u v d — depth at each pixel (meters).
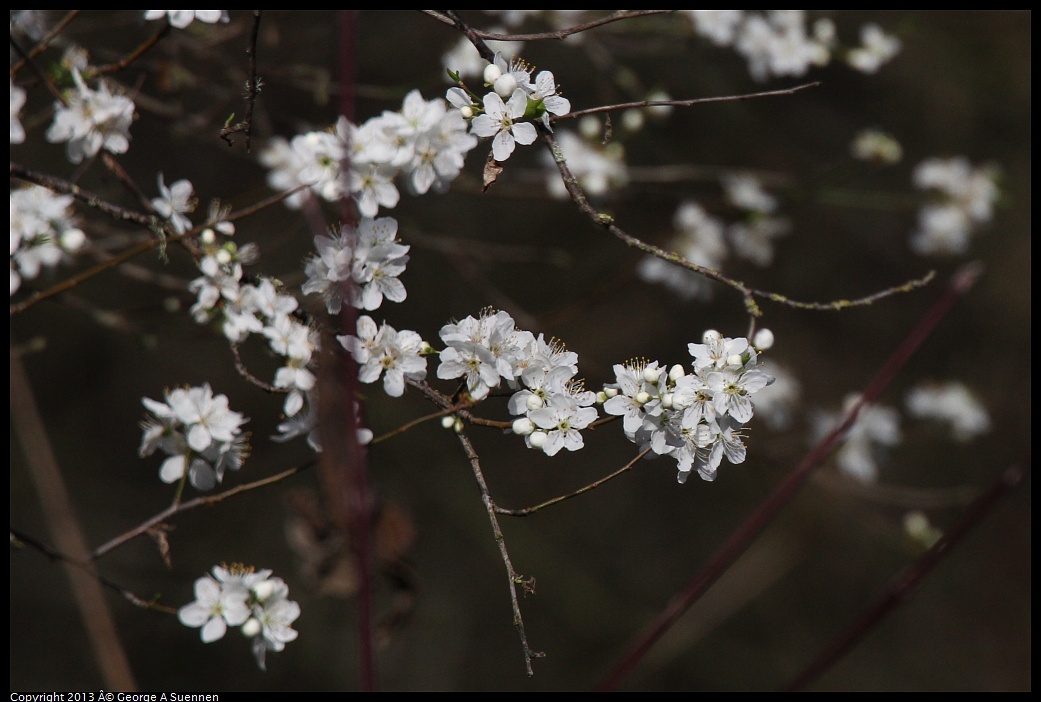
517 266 5.36
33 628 4.86
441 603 5.51
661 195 4.41
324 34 4.34
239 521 5.18
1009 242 6.21
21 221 2.08
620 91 5.02
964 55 6.13
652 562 5.87
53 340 5.18
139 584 5.01
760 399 3.65
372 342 1.86
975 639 6.09
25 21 2.70
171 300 2.96
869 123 5.88
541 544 5.77
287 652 5.10
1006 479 2.23
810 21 5.47
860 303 1.89
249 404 5.27
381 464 5.48
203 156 4.52
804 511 5.79
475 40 1.98
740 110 5.45
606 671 5.54
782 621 5.96
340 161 1.93
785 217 4.65
